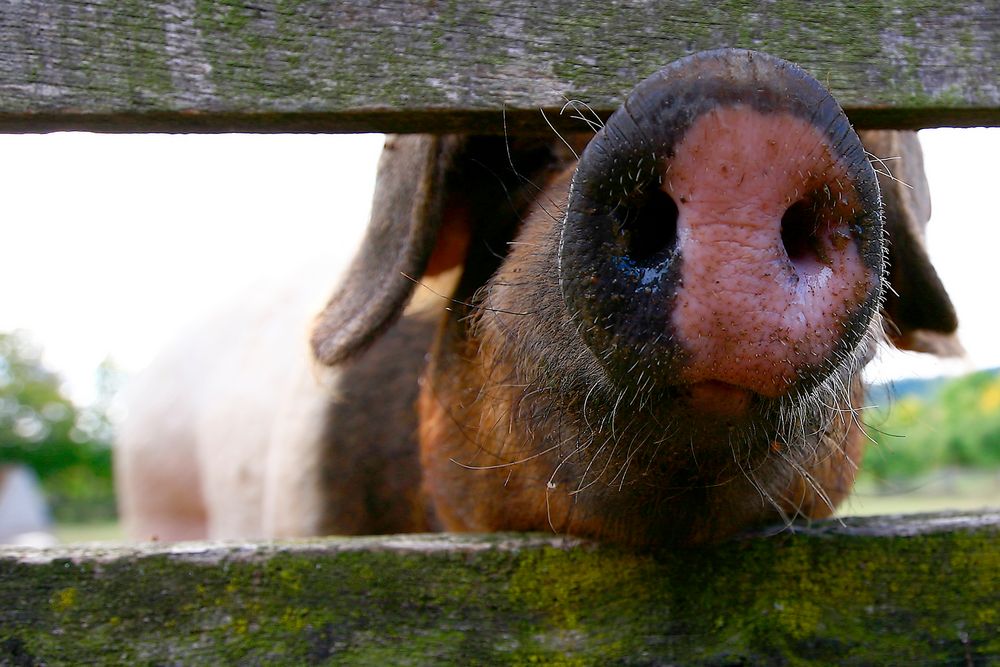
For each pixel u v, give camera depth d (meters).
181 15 0.85
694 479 0.86
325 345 1.04
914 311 1.05
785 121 0.79
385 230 1.03
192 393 2.45
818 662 0.90
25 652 0.87
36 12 0.85
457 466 1.07
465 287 1.04
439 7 0.86
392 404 1.37
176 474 2.47
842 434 0.93
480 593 0.89
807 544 0.91
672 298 0.80
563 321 0.85
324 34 0.86
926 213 1.06
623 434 0.85
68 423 13.98
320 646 0.88
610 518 0.90
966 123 0.88
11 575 0.87
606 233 0.80
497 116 0.86
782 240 0.82
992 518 0.93
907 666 0.90
